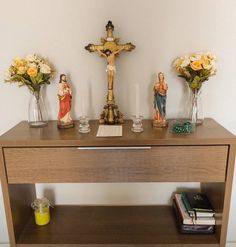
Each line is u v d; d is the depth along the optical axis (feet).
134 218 4.62
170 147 3.47
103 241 4.06
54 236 4.18
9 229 3.91
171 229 4.30
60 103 4.00
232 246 5.08
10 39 4.25
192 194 4.66
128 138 3.48
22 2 4.10
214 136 3.51
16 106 4.55
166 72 4.37
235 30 4.16
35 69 3.85
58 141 3.46
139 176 3.59
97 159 3.53
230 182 3.56
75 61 4.34
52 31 4.22
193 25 4.16
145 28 4.19
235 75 4.35
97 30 4.21
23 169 3.59
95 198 5.02
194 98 4.10
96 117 4.58
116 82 4.43
